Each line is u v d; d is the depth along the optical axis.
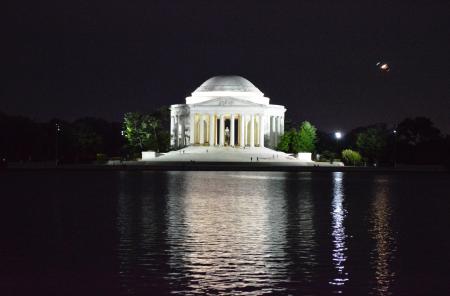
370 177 182.38
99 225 70.69
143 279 45.88
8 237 62.41
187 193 113.94
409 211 88.06
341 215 82.06
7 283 44.97
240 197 106.81
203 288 43.66
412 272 48.22
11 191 116.88
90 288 43.66
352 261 51.72
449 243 60.12
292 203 97.50
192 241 60.16
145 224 71.62
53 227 69.19
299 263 50.88
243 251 55.44
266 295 42.22
